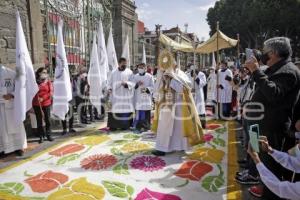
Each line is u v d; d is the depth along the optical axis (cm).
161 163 548
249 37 3500
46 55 968
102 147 652
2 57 691
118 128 829
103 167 527
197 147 650
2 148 588
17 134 600
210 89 1173
